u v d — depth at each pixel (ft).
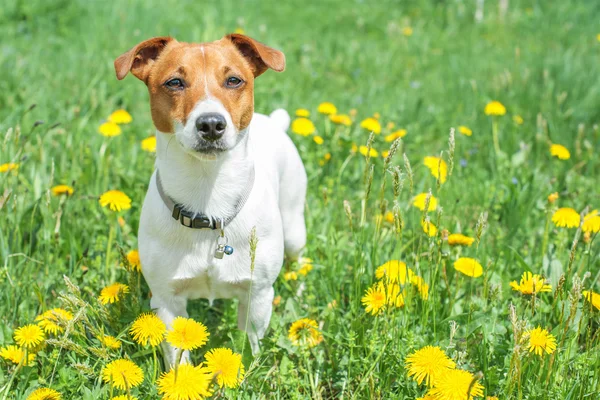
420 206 5.01
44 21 9.95
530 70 8.44
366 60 9.46
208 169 4.31
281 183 5.06
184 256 4.43
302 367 4.46
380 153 6.22
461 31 11.35
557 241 5.14
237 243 4.43
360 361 4.40
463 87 8.13
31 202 5.49
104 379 4.06
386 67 9.34
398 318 4.55
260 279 4.52
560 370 4.27
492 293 4.49
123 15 9.70
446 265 4.93
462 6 12.13
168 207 4.38
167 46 4.52
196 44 4.51
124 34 9.31
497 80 7.75
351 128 6.76
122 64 4.44
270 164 4.85
